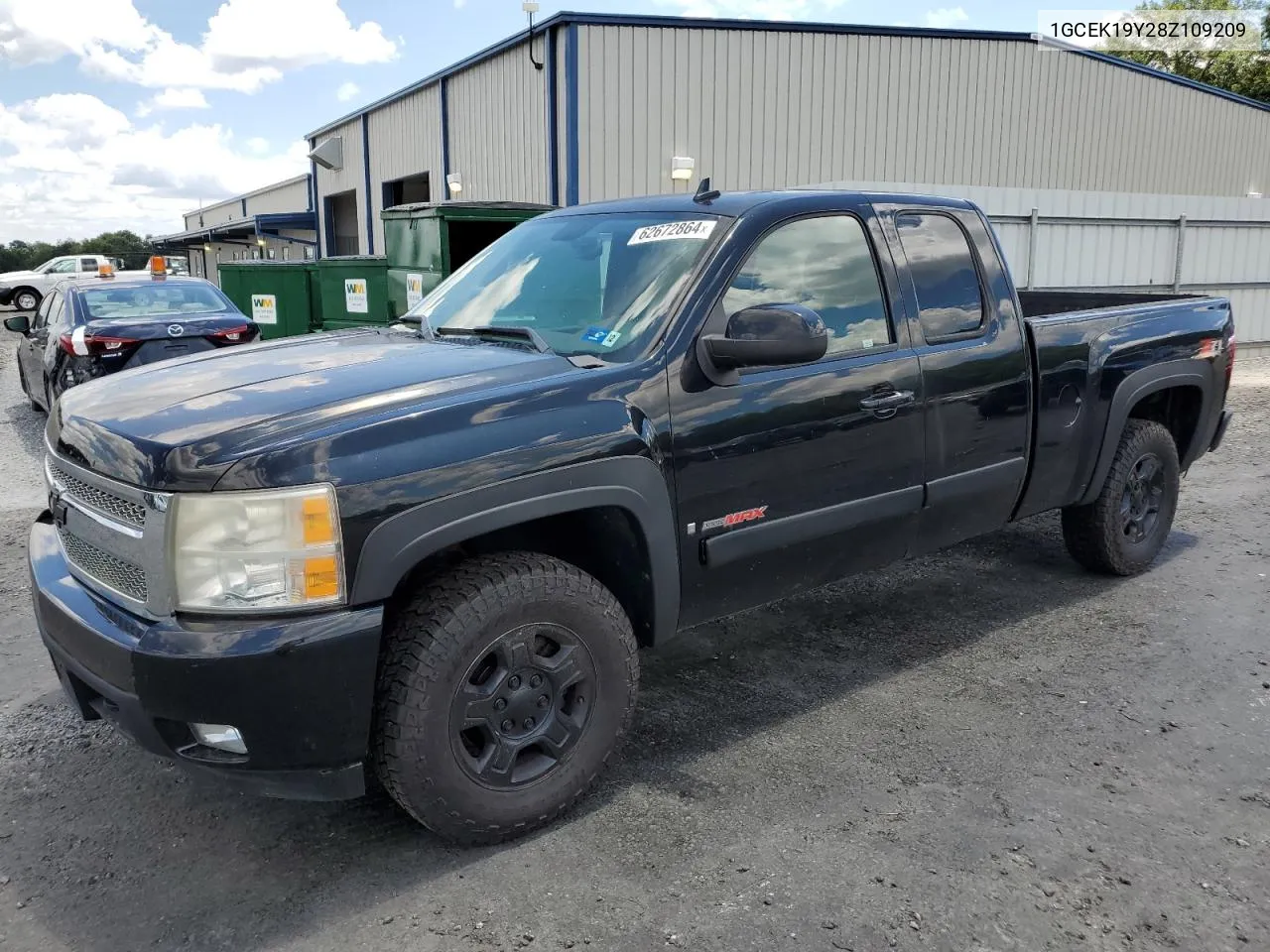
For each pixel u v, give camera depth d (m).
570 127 14.44
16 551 5.89
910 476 3.88
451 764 2.77
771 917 2.61
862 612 4.87
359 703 2.60
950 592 5.13
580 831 3.02
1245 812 3.10
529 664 2.89
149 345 8.74
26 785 3.34
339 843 2.98
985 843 2.93
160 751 2.62
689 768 3.39
